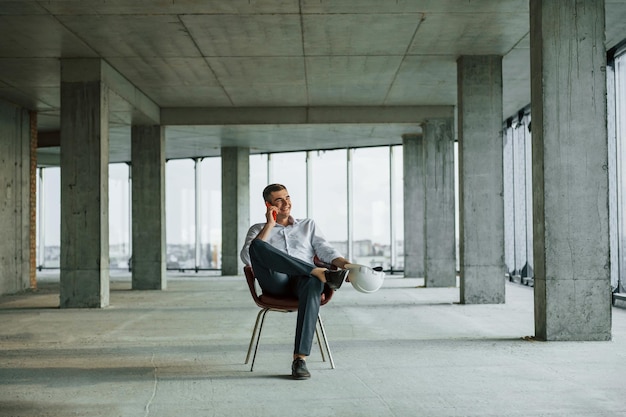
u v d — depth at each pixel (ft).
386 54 35.55
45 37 31.63
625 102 34.58
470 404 12.38
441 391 13.51
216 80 41.04
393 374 15.39
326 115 49.44
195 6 27.66
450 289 45.06
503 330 23.81
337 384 14.28
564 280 21.01
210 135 59.72
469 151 35.24
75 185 34.71
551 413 11.68
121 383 14.69
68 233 34.58
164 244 50.19
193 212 76.07
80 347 20.57
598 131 21.21
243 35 31.86
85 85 35.14
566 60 21.26
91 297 34.32
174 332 23.97
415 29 31.19
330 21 29.89
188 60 36.24
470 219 35.01
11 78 39.52
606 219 21.08
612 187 34.55
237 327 25.21
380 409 12.07
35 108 48.29
